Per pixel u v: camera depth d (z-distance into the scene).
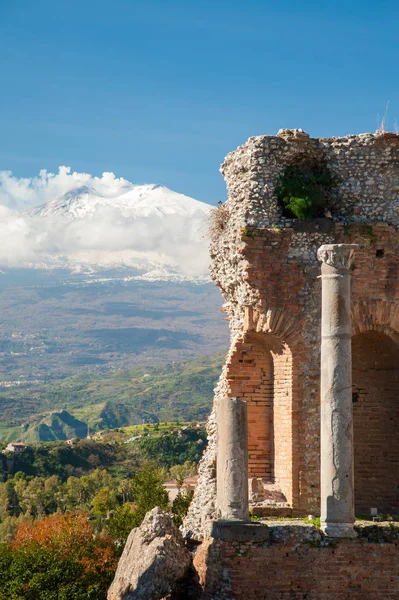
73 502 156.12
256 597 29.38
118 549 51.06
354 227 34.59
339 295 30.47
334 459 29.92
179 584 30.22
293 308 34.12
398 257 34.72
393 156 35.41
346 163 35.41
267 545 29.64
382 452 36.66
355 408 36.84
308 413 33.66
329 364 30.28
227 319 39.00
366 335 36.31
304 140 35.12
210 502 34.12
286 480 33.84
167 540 30.09
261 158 34.81
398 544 30.03
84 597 37.53
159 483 60.72
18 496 156.50
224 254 36.69
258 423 35.25
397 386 36.56
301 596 29.50
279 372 34.75
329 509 29.95
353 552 29.73
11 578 39.44
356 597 29.61
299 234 34.38
